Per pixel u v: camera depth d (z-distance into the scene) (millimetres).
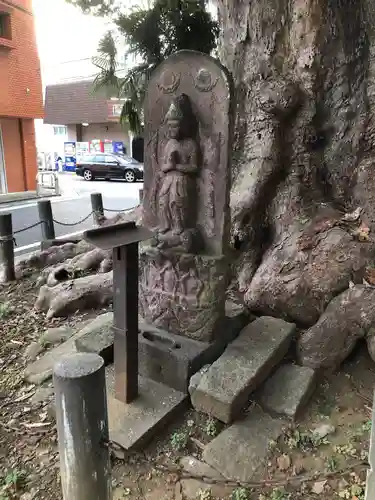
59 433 1718
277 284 3334
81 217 10953
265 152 3729
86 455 1708
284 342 2998
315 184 3762
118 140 23578
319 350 2973
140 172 19344
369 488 1531
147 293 3221
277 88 3574
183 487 2232
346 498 2111
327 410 2727
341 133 3678
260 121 3760
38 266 5609
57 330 3781
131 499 2195
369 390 2873
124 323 2547
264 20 3666
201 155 2904
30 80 13773
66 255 5691
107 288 4254
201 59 2779
